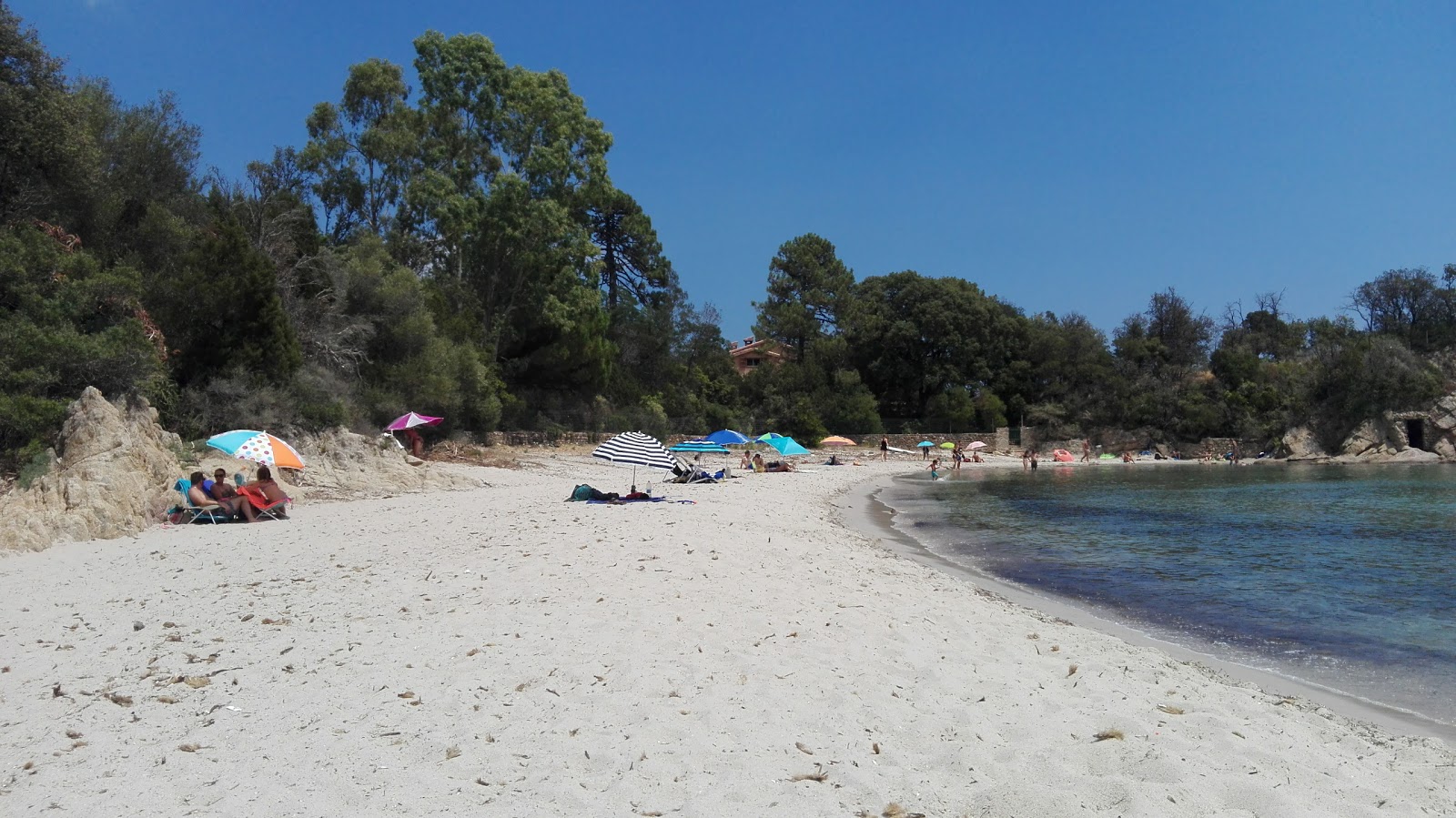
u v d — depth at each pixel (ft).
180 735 19.61
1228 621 38.86
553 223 155.02
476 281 161.99
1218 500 107.86
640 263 229.25
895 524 80.07
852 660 26.37
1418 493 118.93
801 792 16.78
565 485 99.91
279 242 112.37
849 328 270.46
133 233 93.76
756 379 248.52
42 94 77.41
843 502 101.35
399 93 162.20
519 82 161.58
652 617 30.91
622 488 99.76
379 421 114.21
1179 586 47.70
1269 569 53.88
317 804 16.05
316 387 97.09
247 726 20.17
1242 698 25.26
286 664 24.99
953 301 261.44
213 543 49.75
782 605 33.81
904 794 16.85
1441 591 46.11
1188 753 19.31
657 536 52.54
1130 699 23.70
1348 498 111.34
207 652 26.40
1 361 61.26
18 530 48.29
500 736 19.54
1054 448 248.32
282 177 149.18
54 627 29.78
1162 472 181.57
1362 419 229.45
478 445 137.18
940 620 33.45
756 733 19.90
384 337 126.11
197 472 62.44
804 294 280.92
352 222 155.12
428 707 21.39
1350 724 23.97
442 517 62.59
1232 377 249.96
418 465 94.99
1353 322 283.38
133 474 58.44
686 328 243.60
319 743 19.04
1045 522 81.97
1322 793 17.43
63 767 17.75
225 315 90.63
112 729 20.02
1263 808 16.37
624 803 16.17
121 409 65.62
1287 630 37.06
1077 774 17.74
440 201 146.51
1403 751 21.16
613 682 23.41
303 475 82.48
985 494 118.93
